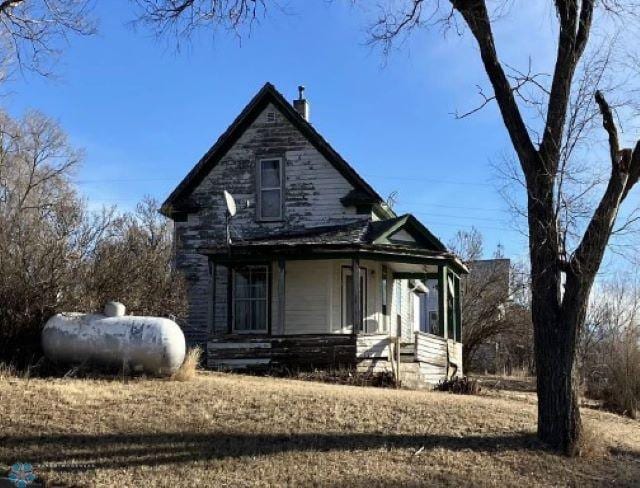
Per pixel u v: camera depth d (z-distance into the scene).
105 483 8.45
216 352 19.42
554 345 11.08
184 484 8.57
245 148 23.22
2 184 27.61
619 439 13.11
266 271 21.75
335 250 19.34
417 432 11.28
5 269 13.97
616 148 10.84
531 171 11.09
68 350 13.57
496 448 10.80
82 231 15.29
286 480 8.91
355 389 15.20
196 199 23.31
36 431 9.97
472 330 33.00
